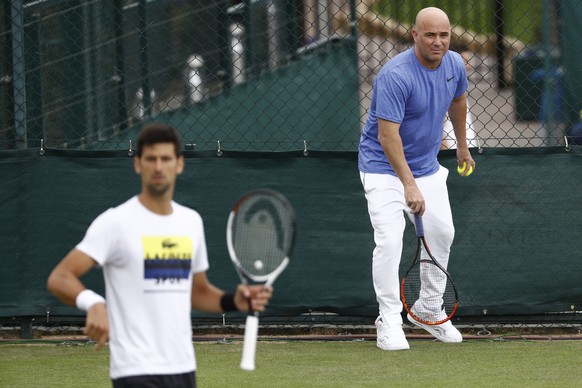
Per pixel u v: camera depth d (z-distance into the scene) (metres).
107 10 26.56
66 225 25.53
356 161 25.67
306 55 27.39
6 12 25.84
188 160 25.58
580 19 27.22
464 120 24.39
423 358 22.83
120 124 26.69
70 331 26.28
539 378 20.45
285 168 25.67
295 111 27.25
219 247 25.59
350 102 27.36
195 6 27.02
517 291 25.75
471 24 31.70
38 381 20.59
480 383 19.94
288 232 14.20
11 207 25.45
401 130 23.16
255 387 19.77
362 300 25.72
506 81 31.50
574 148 25.67
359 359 22.78
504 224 25.75
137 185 25.62
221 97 27.12
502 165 25.67
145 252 12.45
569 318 26.08
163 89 26.91
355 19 27.78
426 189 23.77
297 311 25.67
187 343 12.67
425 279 23.75
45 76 26.28
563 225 25.75
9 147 26.09
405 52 23.12
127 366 12.30
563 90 27.53
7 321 25.83
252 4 27.28
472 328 26.45
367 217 25.75
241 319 26.12
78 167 25.58
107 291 12.64
